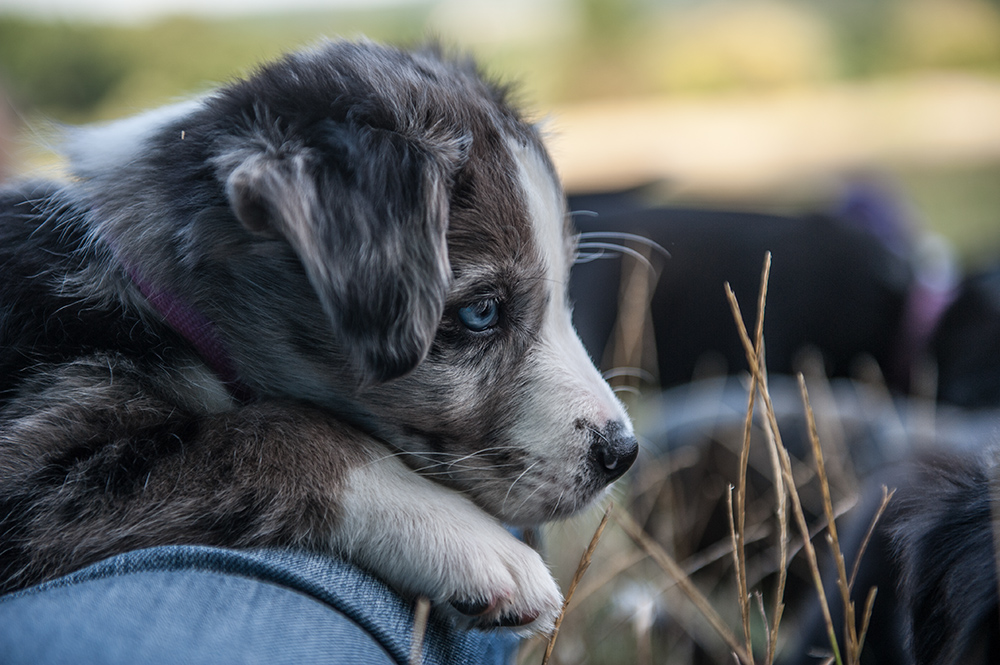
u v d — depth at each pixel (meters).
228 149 0.44
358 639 0.36
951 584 0.41
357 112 0.44
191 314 0.45
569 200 1.00
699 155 2.20
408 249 0.42
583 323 0.80
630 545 0.61
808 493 0.61
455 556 0.42
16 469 0.42
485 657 0.42
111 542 0.41
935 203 1.80
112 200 0.46
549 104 2.97
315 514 0.42
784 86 3.09
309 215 0.42
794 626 0.57
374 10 3.51
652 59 3.18
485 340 0.46
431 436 0.46
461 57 0.55
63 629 0.35
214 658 0.34
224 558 0.37
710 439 0.66
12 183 0.49
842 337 0.83
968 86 2.96
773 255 0.84
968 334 0.68
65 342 0.44
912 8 3.34
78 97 2.55
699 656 0.60
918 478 0.45
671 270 0.84
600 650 0.57
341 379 0.45
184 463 0.42
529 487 0.46
